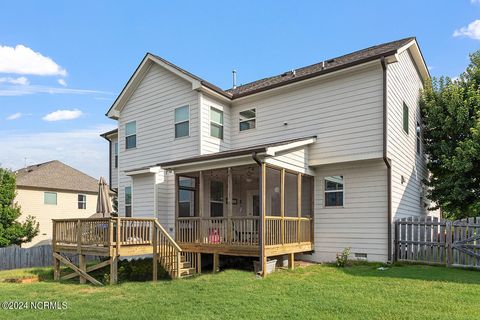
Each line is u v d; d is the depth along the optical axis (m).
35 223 25.55
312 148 13.11
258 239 10.54
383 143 11.59
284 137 13.95
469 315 5.80
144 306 7.00
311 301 6.87
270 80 18.05
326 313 6.10
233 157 10.66
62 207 30.22
